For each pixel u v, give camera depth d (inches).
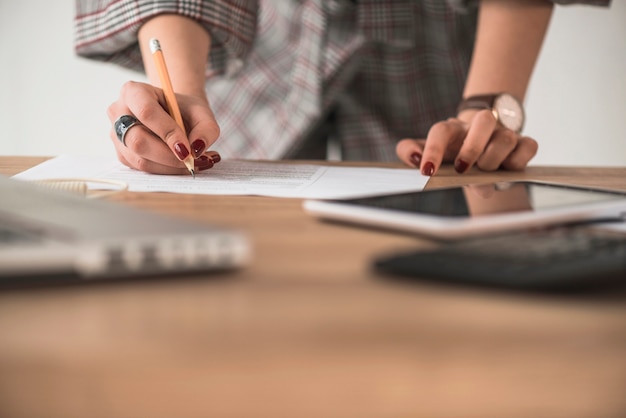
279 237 18.1
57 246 12.5
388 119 52.9
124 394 9.4
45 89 81.8
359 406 9.6
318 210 20.3
